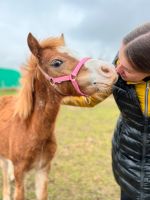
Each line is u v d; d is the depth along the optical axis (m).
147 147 0.81
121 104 0.82
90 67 0.93
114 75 0.82
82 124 3.06
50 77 1.00
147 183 0.83
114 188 1.57
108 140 2.44
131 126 0.83
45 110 1.06
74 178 1.67
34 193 1.48
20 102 1.09
